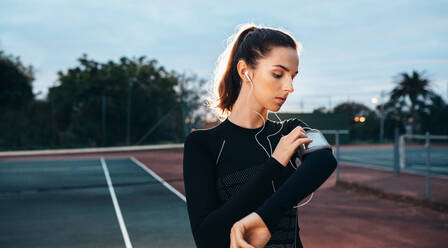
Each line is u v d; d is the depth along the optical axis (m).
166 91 39.81
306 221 7.44
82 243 6.06
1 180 15.00
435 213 8.12
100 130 36.81
